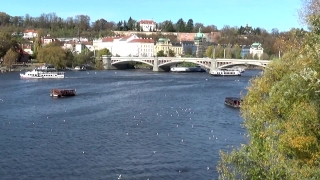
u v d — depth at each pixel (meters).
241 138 99.50
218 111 136.88
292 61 59.56
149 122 117.50
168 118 123.75
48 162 80.44
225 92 187.50
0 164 78.62
